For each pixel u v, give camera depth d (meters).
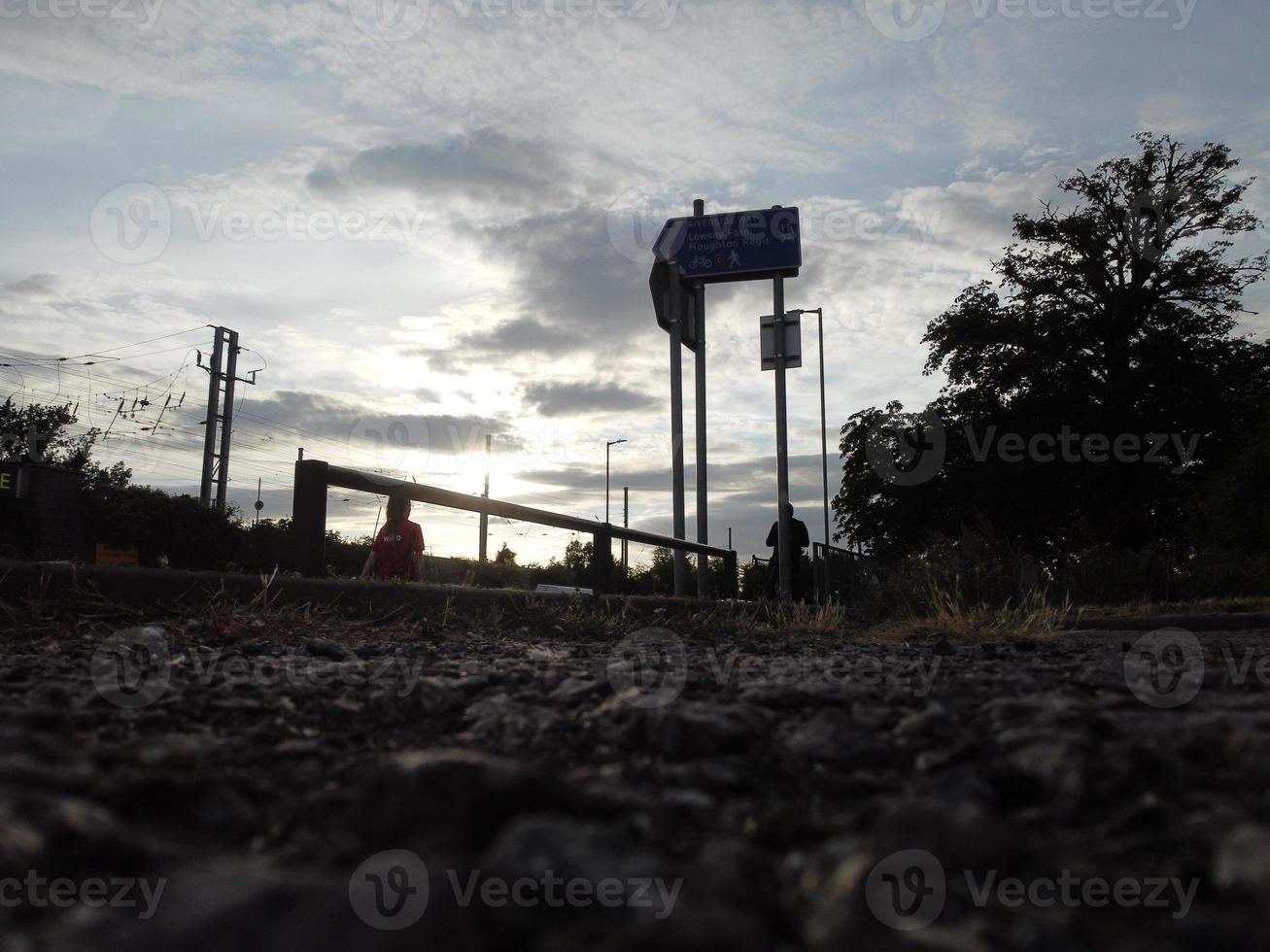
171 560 26.28
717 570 10.37
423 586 4.95
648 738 1.61
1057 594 11.02
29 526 22.19
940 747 1.55
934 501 27.47
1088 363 26.75
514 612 5.16
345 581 4.59
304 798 1.26
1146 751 1.32
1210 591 11.37
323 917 0.73
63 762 1.26
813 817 1.19
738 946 0.73
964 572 8.81
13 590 3.60
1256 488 16.03
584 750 1.62
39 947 0.73
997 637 5.46
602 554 6.83
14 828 0.90
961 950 0.73
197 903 0.75
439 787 1.01
